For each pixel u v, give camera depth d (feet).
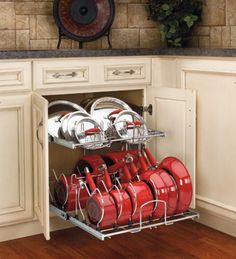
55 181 11.05
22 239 10.14
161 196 9.23
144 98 11.11
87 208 9.12
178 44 11.77
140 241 10.09
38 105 9.31
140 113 11.32
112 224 8.93
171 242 10.01
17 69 9.52
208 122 10.08
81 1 11.07
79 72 10.19
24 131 9.80
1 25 10.75
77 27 11.14
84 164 10.38
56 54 9.83
